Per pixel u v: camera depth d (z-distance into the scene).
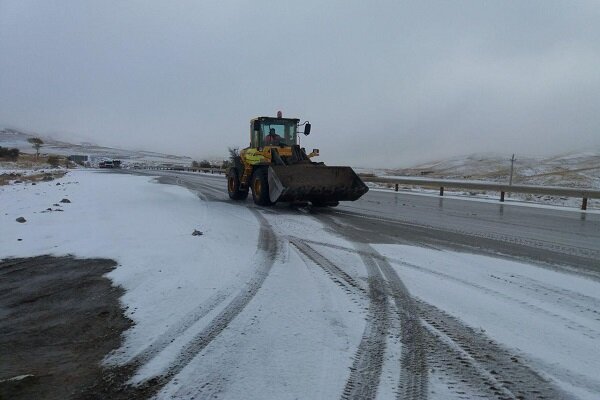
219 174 45.47
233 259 5.96
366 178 24.64
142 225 8.84
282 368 3.08
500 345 3.44
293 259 6.02
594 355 3.28
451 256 6.37
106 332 3.78
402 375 2.98
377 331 3.68
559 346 3.42
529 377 2.97
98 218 9.88
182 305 4.30
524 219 11.27
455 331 3.69
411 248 6.89
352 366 3.10
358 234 8.11
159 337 3.62
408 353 3.30
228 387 2.86
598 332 3.69
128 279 5.18
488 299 4.47
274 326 3.78
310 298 4.46
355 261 5.96
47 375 3.09
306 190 11.35
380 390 2.80
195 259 5.96
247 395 2.76
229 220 9.58
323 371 3.04
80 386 2.93
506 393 2.78
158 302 4.41
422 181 21.03
